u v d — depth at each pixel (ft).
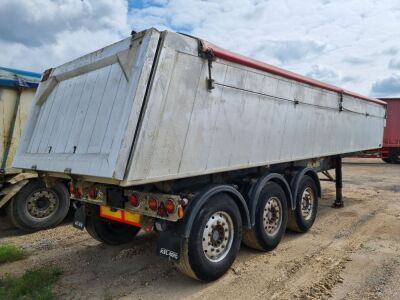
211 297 12.62
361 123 29.35
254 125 15.88
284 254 16.88
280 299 12.41
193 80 12.62
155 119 11.37
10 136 21.63
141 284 13.76
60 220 22.63
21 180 20.99
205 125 13.30
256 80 15.81
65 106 14.40
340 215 24.93
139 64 11.27
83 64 14.14
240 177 16.76
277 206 17.78
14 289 12.85
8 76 21.68
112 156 10.80
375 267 15.24
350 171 53.72
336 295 12.70
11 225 23.49
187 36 12.43
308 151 20.79
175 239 12.73
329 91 23.12
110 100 12.03
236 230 14.67
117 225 17.85
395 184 40.01
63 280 14.20
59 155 13.41
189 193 13.39
